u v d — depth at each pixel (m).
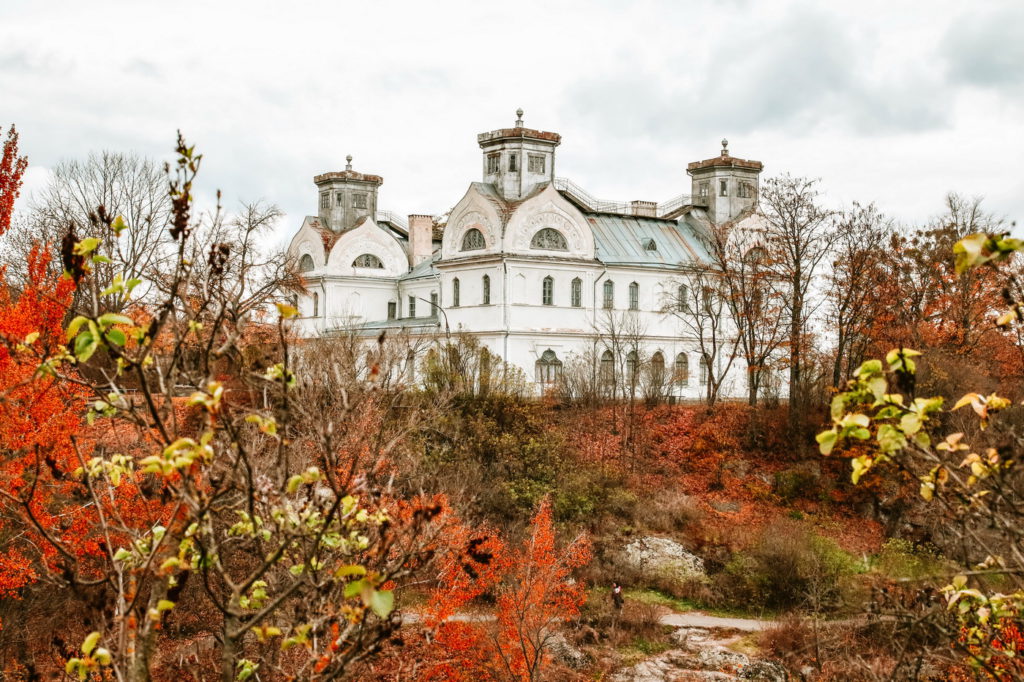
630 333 67.31
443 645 26.42
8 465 14.09
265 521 9.95
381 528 9.06
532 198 66.31
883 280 52.22
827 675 26.08
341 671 8.45
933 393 42.03
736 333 74.06
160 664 17.17
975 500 8.02
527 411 50.69
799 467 51.78
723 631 37.28
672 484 51.72
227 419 7.60
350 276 81.62
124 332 7.23
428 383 50.16
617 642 35.50
